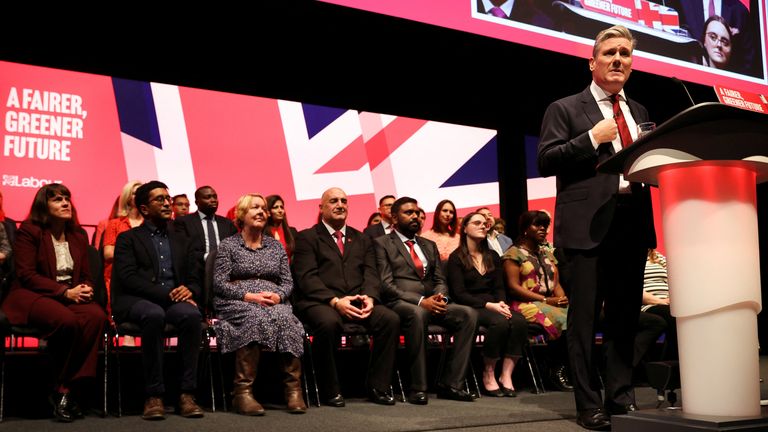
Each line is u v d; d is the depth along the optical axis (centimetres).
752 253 171
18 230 304
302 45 509
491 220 487
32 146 469
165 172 508
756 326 171
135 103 502
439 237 480
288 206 543
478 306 383
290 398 301
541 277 419
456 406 318
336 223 369
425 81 579
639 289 235
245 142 533
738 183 172
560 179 245
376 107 583
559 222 240
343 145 568
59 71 478
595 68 243
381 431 238
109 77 494
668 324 397
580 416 235
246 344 299
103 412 291
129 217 405
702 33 548
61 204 306
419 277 381
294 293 354
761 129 166
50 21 440
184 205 474
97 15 447
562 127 241
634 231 232
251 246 335
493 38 470
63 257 309
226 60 509
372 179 577
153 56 486
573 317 236
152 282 318
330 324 325
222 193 523
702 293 170
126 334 296
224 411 308
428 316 348
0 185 457
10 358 338
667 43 528
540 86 599
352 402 342
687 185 174
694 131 169
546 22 484
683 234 175
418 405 325
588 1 502
